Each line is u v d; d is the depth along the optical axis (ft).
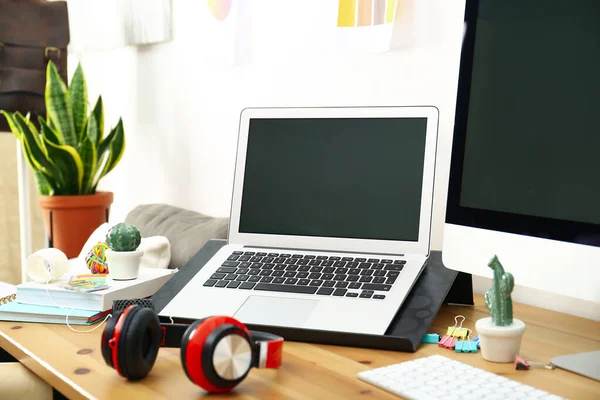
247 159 4.13
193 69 6.77
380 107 3.93
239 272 3.71
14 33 8.12
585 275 2.80
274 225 4.00
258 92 5.99
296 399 2.49
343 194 3.89
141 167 7.85
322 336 3.14
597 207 2.76
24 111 8.27
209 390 2.54
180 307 3.42
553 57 2.95
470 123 3.28
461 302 3.91
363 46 4.86
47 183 7.46
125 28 7.69
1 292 4.10
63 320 3.57
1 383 3.27
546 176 2.95
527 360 2.93
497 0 3.18
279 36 5.72
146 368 2.72
